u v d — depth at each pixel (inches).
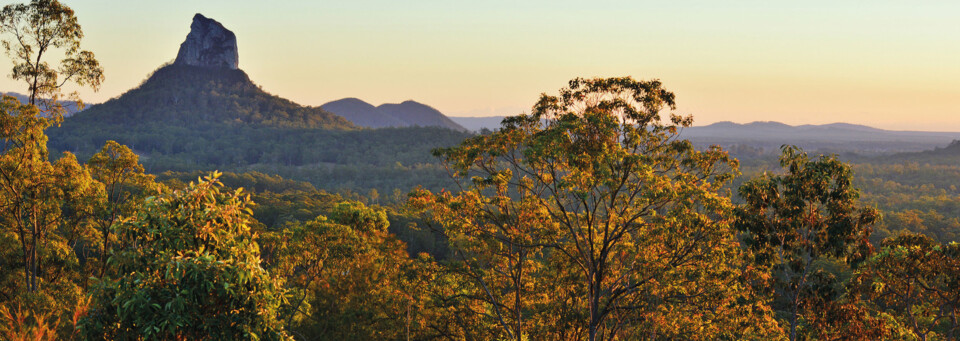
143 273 357.4
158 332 341.4
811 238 840.9
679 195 791.7
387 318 823.1
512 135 917.8
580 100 886.4
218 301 371.6
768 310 895.1
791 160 817.5
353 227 870.4
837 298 911.7
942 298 826.2
